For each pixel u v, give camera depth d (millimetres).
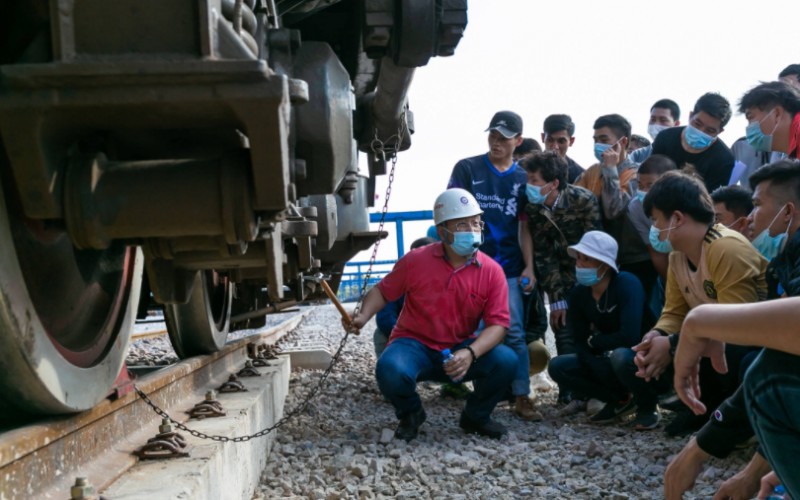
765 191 3768
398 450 4555
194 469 2770
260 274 4461
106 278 3025
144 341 9812
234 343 6137
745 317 1780
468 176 6121
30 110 2055
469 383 7613
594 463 4316
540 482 3963
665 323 4680
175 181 2324
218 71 2043
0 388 2402
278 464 4375
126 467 2793
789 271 3055
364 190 5672
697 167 5770
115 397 2996
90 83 2059
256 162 2217
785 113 4504
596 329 5676
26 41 2365
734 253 4180
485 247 6027
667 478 2346
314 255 5656
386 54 3729
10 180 2303
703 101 5582
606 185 5977
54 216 2252
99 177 2336
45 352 2404
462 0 3504
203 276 4828
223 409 3924
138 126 2271
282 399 5918
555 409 6098
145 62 2037
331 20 4441
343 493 3764
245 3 2660
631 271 6039
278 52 2959
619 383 5391
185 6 2094
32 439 2254
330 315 18234
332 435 5078
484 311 5051
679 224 4363
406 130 4867
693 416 4848
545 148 7066
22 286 2279
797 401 1758
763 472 2270
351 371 8062
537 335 6332
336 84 3043
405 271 5086
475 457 4484
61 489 2422
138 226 2338
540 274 6113
